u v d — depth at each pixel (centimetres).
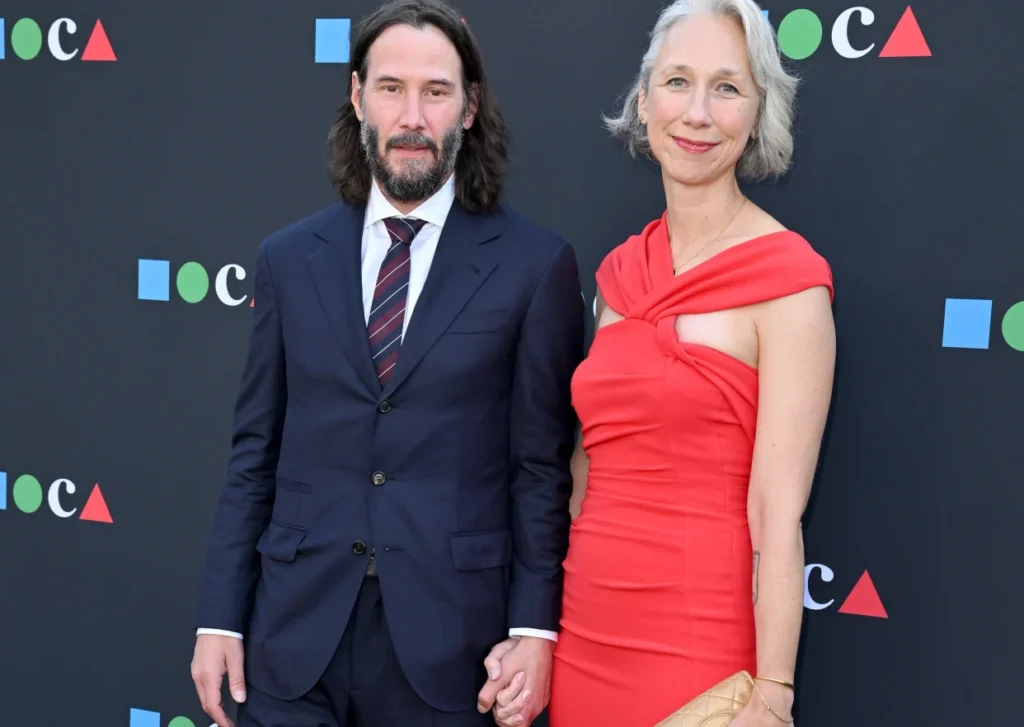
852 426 186
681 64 147
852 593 188
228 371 222
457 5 201
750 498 140
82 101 226
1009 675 180
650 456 147
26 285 234
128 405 230
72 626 239
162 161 222
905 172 179
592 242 198
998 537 179
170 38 218
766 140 152
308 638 153
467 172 161
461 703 153
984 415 178
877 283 182
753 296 140
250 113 215
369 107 154
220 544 161
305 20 209
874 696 188
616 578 147
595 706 149
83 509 235
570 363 159
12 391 238
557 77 197
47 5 226
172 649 232
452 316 153
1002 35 172
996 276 176
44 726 243
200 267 222
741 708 136
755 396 142
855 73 180
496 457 157
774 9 184
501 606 157
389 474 152
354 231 160
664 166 151
